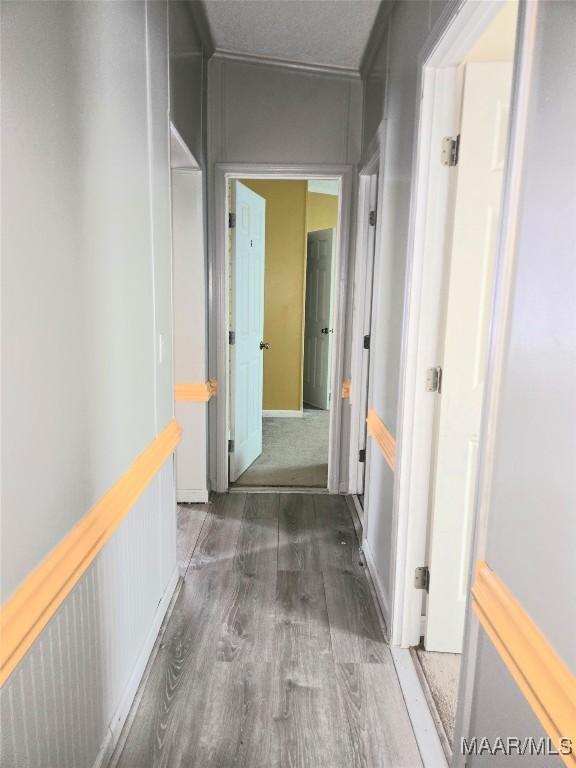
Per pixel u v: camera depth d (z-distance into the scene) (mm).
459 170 1720
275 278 5594
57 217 1107
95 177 1334
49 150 1063
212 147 3250
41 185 1028
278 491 3646
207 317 3396
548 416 881
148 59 1827
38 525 1037
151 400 1931
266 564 2660
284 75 3217
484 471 1156
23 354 965
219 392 3500
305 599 2363
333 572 2602
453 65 1695
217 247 3350
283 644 2053
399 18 2168
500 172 1713
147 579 1947
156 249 1988
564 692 802
